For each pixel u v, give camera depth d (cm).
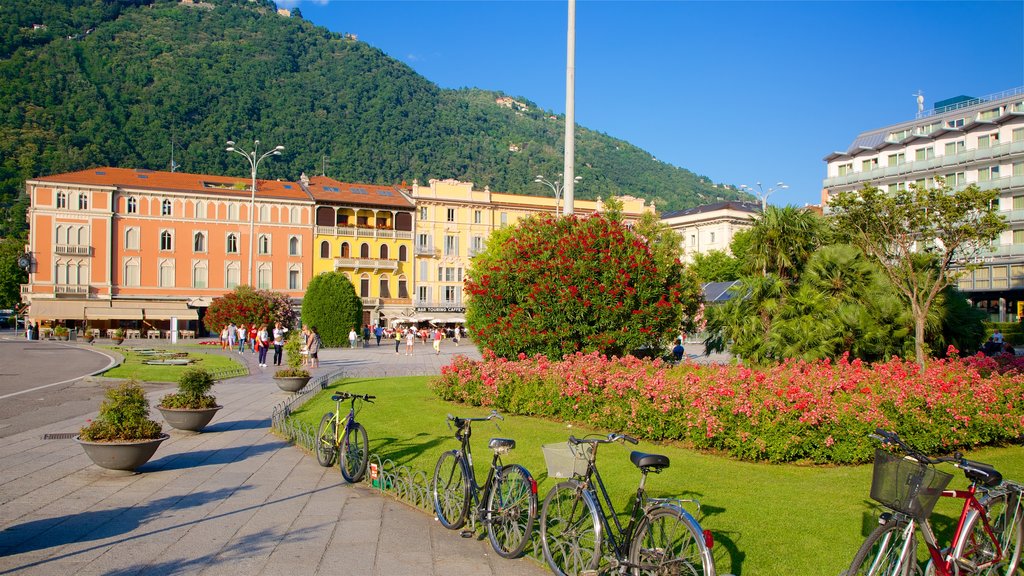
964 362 1541
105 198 6675
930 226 1797
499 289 1753
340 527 805
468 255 8162
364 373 2961
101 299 6569
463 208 8162
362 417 1561
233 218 7188
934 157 5572
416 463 1097
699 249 9444
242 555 700
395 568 669
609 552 603
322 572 655
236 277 7194
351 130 17900
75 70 14488
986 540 570
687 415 1135
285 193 7475
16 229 9925
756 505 817
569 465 637
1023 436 1177
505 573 660
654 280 1712
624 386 1270
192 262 7038
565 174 1797
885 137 6625
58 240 6531
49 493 945
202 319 7119
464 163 18762
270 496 948
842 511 795
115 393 1069
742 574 627
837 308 1706
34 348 4506
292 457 1223
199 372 1490
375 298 7706
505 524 714
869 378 1257
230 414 1755
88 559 680
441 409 1638
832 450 1034
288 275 7400
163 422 1603
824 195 6544
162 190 6900
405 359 4031
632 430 1247
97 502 902
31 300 6375
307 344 3378
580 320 1650
